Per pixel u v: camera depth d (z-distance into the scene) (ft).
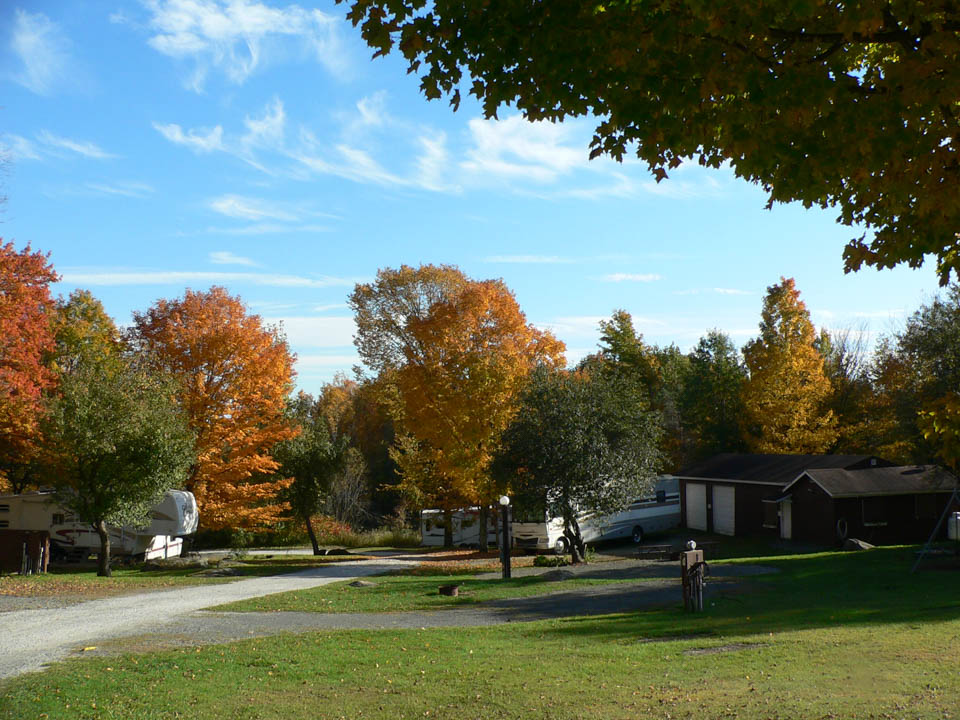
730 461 146.51
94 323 131.85
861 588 66.64
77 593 71.46
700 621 50.70
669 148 21.71
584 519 115.34
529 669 37.27
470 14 20.17
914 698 27.99
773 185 22.48
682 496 149.89
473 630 49.98
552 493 94.07
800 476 118.01
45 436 90.07
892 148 18.24
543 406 94.99
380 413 224.74
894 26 19.38
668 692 31.55
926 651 36.42
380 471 223.71
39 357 96.73
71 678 35.86
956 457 20.18
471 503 130.72
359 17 21.07
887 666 33.65
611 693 32.01
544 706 30.78
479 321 117.29
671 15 18.84
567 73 19.69
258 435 120.37
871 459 123.03
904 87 18.02
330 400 237.66
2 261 90.79
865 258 22.47
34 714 30.32
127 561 104.27
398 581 82.07
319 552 133.08
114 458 87.15
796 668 34.30
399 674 37.22
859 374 169.68
